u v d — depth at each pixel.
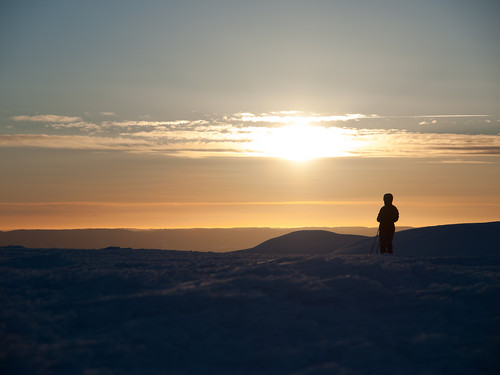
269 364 6.82
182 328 7.80
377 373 6.65
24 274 11.20
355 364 6.89
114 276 10.67
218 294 9.07
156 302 8.73
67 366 6.57
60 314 8.43
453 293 9.53
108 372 6.41
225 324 8.01
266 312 8.41
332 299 9.07
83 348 7.11
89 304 8.83
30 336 7.54
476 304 9.02
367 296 9.27
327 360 6.99
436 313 8.63
